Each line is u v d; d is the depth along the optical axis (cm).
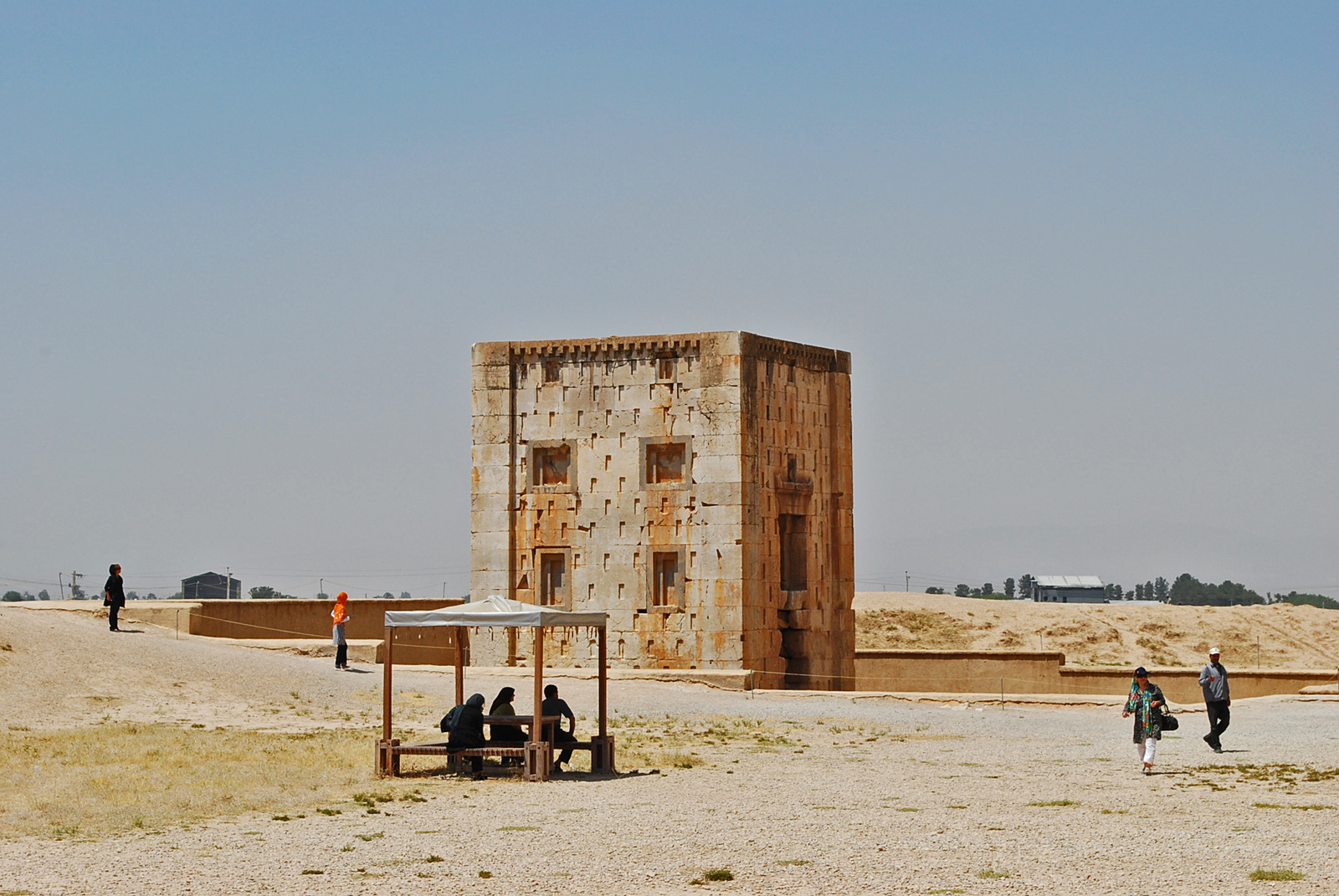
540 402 6538
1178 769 3494
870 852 2339
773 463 6475
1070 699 5150
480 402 6612
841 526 6956
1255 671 6581
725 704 5091
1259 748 3912
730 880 2130
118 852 2361
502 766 3441
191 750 3600
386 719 3328
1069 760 3703
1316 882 2069
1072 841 2425
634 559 6328
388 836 2511
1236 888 2031
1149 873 2148
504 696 3531
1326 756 3684
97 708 4388
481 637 6519
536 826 2617
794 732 4378
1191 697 6688
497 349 6588
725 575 6178
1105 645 10712
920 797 2989
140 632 5731
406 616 3341
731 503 6188
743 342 6247
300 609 6788
